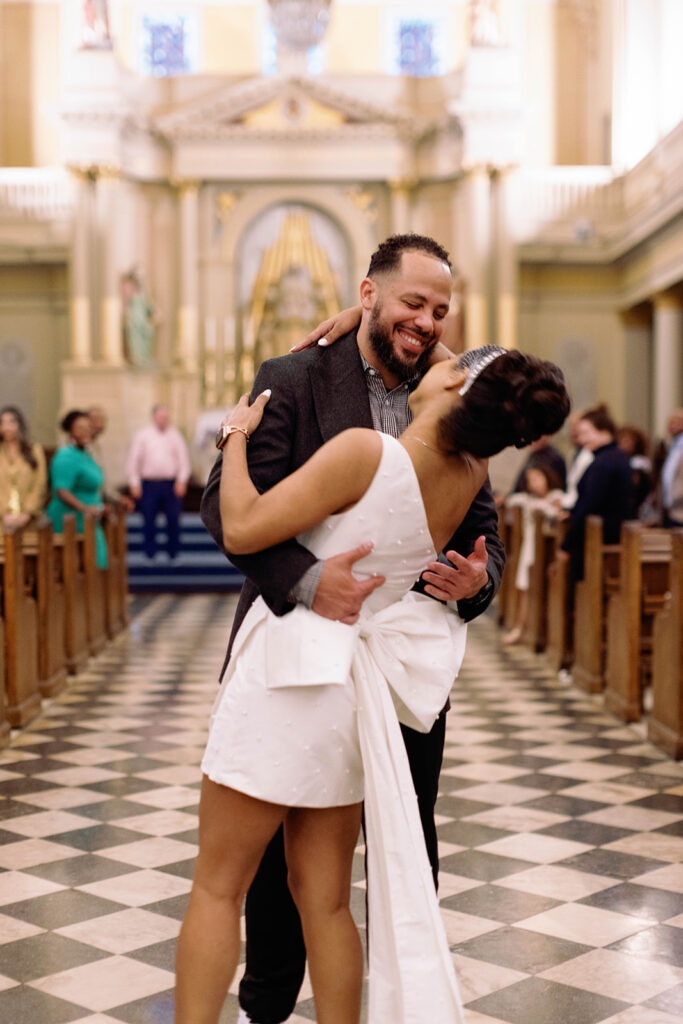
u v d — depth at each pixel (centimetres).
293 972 269
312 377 246
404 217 2066
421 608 233
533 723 657
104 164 1958
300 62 2045
